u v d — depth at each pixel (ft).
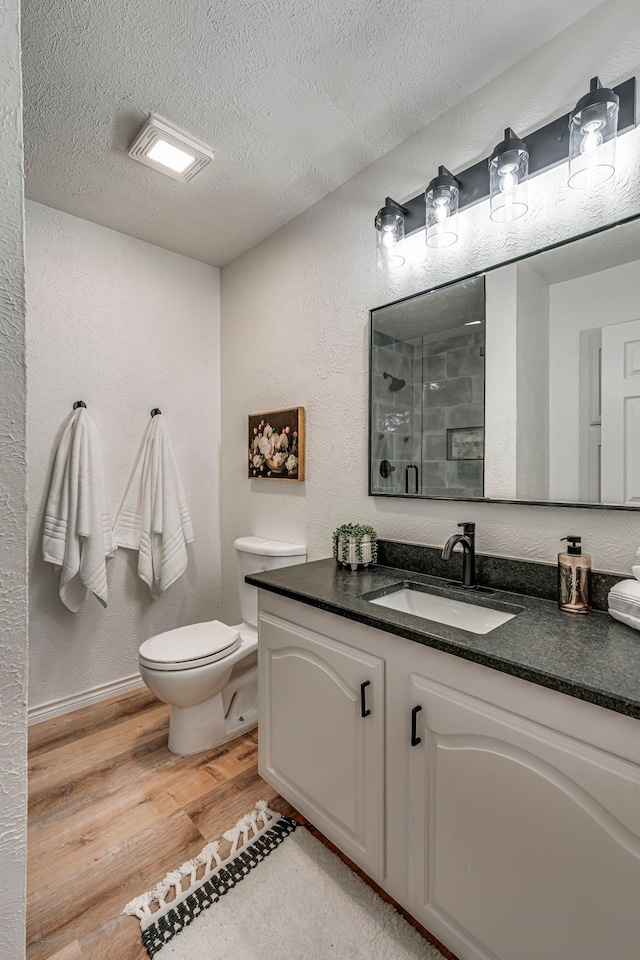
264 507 8.05
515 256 4.60
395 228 5.28
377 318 5.94
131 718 7.08
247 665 7.26
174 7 3.95
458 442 5.08
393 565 5.70
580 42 4.13
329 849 4.60
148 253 8.09
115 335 7.72
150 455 7.95
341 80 4.72
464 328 5.03
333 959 3.58
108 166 6.00
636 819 2.49
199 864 4.41
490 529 4.84
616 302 3.97
